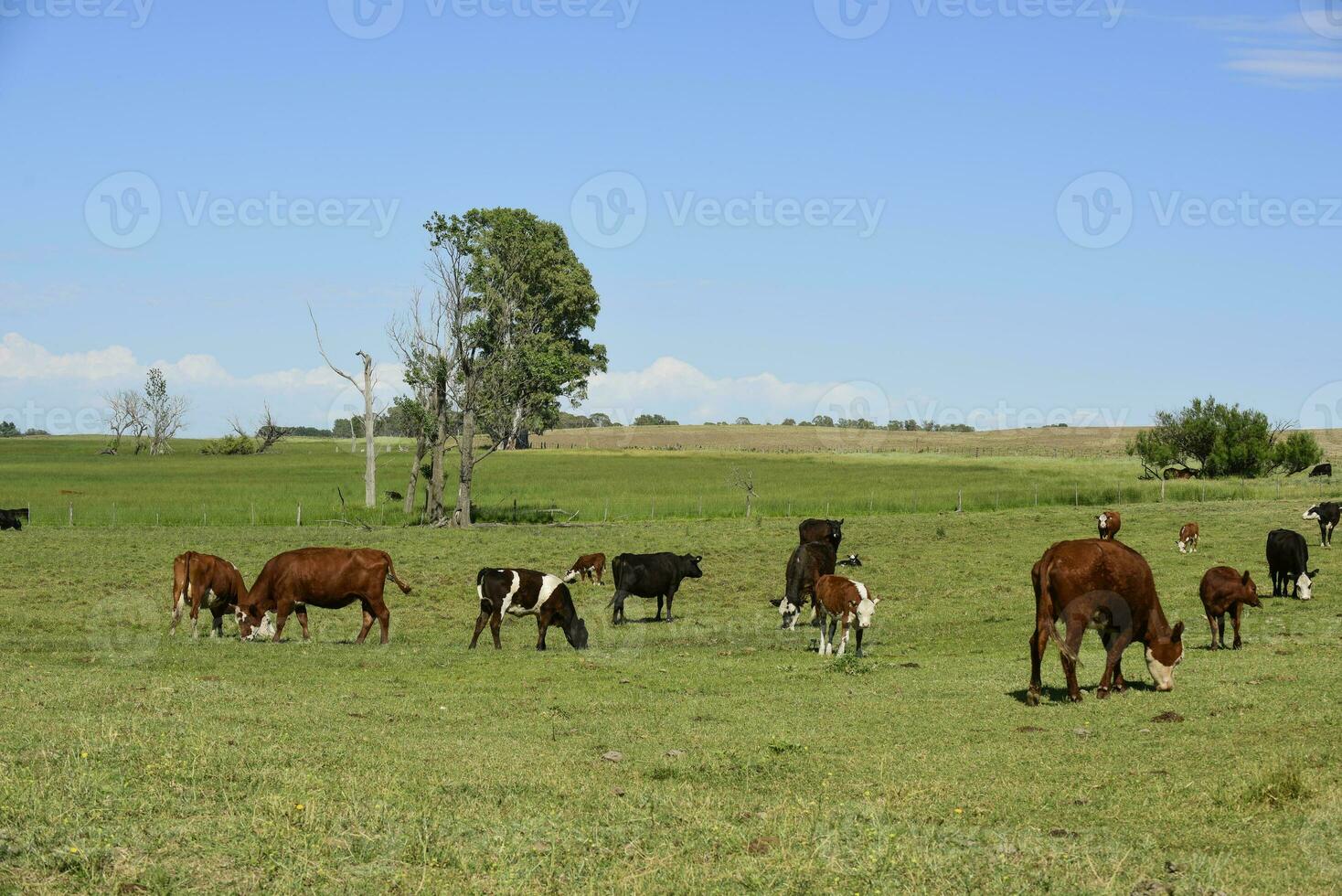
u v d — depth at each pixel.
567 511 61.72
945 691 16.12
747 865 8.24
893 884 7.79
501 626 26.56
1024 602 29.28
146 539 46.31
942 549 40.84
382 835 8.81
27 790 9.33
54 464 112.00
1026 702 15.00
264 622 23.27
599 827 9.23
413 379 58.72
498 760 11.79
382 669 18.64
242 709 13.80
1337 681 15.37
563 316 80.81
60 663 18.38
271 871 7.95
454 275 58.97
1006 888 7.71
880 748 12.47
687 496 68.69
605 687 16.92
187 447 173.00
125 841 8.38
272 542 45.03
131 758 10.66
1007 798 10.18
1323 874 7.88
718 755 12.05
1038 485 73.94
